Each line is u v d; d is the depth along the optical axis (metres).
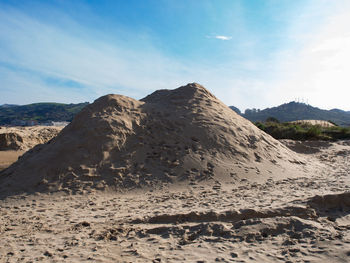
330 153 15.80
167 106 11.47
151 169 8.27
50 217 5.31
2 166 13.09
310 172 9.75
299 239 3.64
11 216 5.43
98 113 9.89
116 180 7.71
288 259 3.12
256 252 3.35
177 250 3.54
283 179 8.43
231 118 11.40
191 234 4.00
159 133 9.69
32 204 6.39
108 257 3.37
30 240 4.06
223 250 3.45
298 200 5.20
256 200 5.71
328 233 3.75
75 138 8.86
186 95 12.24
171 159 8.70
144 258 3.31
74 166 7.94
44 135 24.22
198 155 8.95
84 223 4.75
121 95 11.23
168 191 7.26
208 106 11.62
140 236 4.10
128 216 5.12
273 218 4.20
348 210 4.99
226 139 9.90
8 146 19.72
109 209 5.83
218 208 5.19
